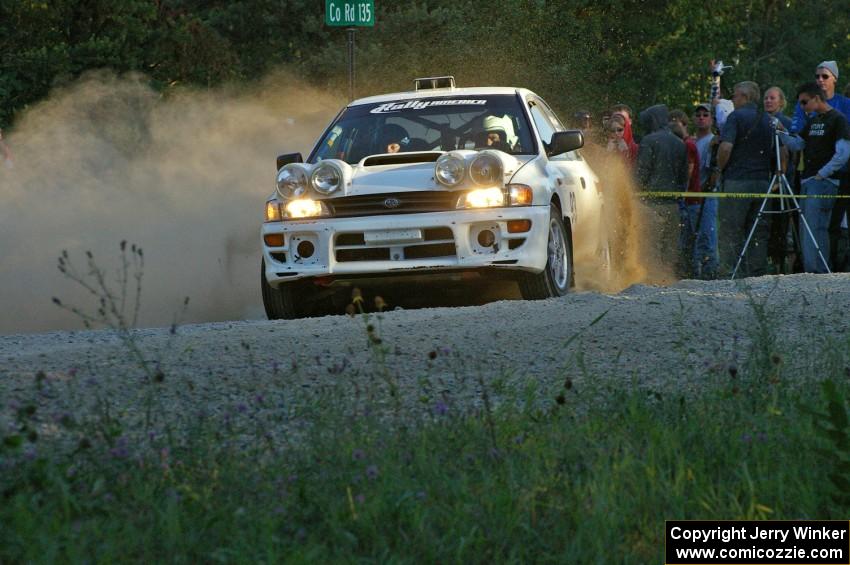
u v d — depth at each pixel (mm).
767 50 147500
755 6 142000
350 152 33625
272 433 15695
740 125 44656
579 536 11359
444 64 70875
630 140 49750
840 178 43938
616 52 105562
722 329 23125
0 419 15750
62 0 73875
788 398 16656
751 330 22797
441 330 23453
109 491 12391
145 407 16891
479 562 11266
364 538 11633
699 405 16203
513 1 70250
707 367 19281
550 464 13555
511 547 11523
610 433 14789
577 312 25312
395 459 13633
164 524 11398
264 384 18750
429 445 14125
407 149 33250
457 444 14195
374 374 19359
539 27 70000
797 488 12797
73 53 72938
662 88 108375
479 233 30547
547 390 18203
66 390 17969
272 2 90562
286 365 20250
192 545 11094
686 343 21906
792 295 27797
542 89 67875
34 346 24062
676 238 47031
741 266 44938
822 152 43875
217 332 24234
